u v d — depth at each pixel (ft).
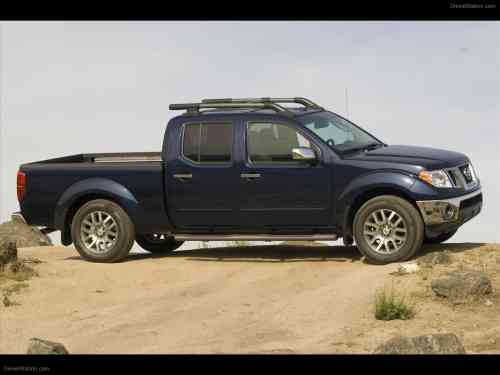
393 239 39.73
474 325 32.27
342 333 32.27
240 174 41.75
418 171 39.40
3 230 54.70
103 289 40.04
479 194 41.86
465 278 34.60
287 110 42.47
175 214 42.96
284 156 41.32
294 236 41.52
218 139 42.24
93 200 43.96
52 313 36.96
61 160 47.14
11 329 35.09
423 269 37.70
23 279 40.70
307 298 36.52
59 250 51.21
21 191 44.88
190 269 42.39
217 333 33.19
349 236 41.19
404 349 28.30
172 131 42.98
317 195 40.86
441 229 39.47
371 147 42.91
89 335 33.88
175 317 35.50
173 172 42.75
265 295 37.60
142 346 32.14
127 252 43.75
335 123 43.45
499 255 39.37
